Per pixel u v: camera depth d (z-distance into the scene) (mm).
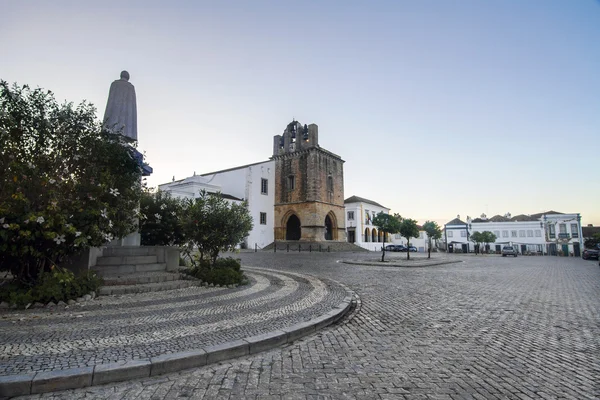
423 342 5191
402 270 17359
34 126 7168
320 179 44594
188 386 3635
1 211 6270
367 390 3531
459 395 3416
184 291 9000
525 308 7719
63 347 4445
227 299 8055
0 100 6965
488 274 15875
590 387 3590
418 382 3725
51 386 3480
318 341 5316
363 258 26766
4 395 3346
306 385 3658
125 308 6859
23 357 4051
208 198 11023
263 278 12094
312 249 38938
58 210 6820
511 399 3326
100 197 7879
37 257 7062
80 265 8664
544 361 4359
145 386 3633
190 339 4902
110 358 4066
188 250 11117
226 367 4207
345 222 49594
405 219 25391
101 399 3326
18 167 6574
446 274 15531
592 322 6410
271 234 46125
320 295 8844
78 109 7859
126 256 10188
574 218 55281
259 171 45156
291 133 47469
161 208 13641
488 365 4223
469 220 63531
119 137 9148
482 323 6340
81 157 7562
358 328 6078
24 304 6582
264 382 3742
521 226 58719
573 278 14367
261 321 6027
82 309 6688
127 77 13258
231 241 10758
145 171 12414
